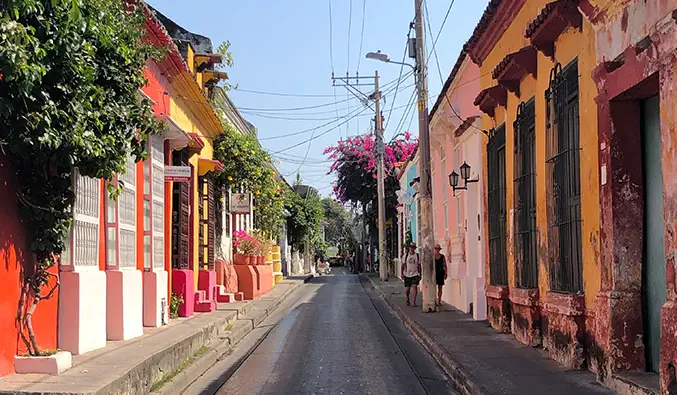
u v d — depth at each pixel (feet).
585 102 27.76
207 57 61.98
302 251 185.57
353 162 140.05
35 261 25.64
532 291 35.40
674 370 19.83
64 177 25.88
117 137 27.09
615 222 24.84
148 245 41.22
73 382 22.77
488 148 45.75
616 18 24.62
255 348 42.57
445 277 63.57
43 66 21.20
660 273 23.72
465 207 56.54
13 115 21.49
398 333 49.14
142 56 31.65
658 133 23.91
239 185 73.10
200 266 62.08
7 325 23.84
